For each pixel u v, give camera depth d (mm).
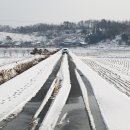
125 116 13867
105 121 12656
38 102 16781
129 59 79688
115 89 23156
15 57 75438
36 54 93625
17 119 13000
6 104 16281
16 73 34375
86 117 13406
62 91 20750
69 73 34000
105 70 45406
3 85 23797
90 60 72125
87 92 20672
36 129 11359
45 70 37406
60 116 13547
